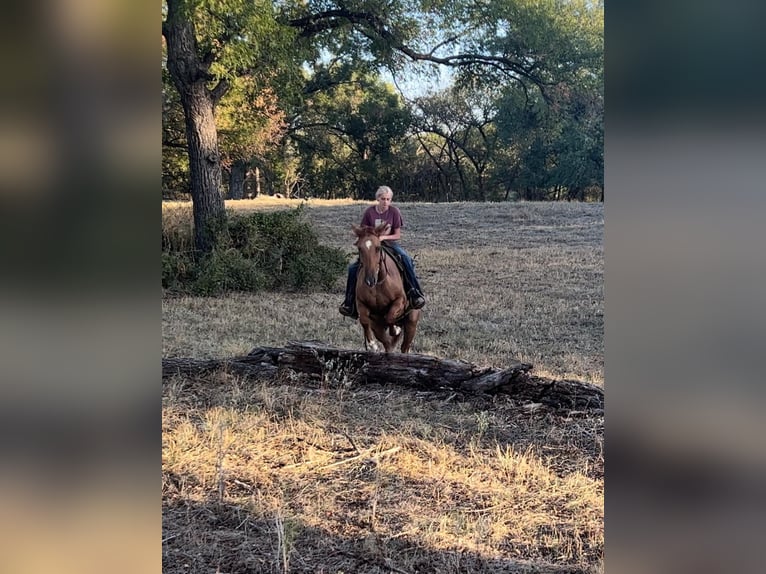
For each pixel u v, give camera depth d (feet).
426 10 53.78
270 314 31.68
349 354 20.48
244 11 39.42
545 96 58.18
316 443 15.93
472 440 16.12
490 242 46.98
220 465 14.01
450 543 11.64
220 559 10.94
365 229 19.56
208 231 40.86
